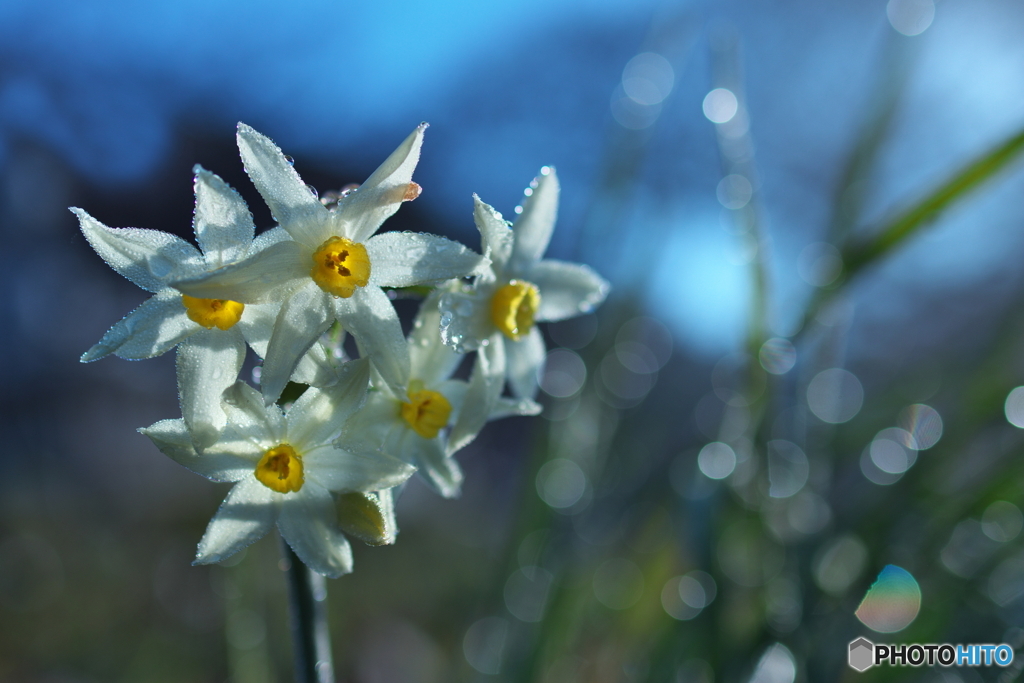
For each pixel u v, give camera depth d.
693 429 0.65
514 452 0.96
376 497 0.28
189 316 0.27
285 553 0.28
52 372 0.91
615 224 0.41
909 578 0.34
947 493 0.35
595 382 0.40
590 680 0.42
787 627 0.34
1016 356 0.36
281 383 0.27
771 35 1.20
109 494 0.83
